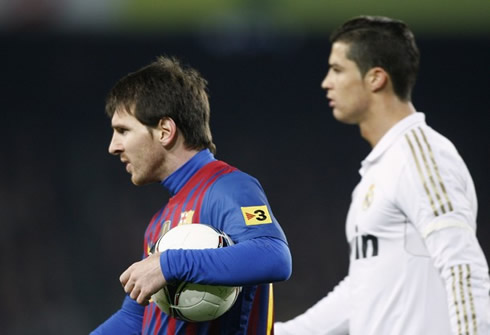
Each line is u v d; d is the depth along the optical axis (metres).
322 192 70.88
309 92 69.31
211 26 53.12
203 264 8.66
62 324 60.84
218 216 9.36
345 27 12.86
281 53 61.62
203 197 9.56
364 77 12.57
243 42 58.31
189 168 9.95
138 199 67.19
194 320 9.20
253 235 9.05
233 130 71.50
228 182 9.52
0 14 49.97
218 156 70.81
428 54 66.50
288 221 69.44
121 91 9.95
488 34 53.09
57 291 62.53
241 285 8.83
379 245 11.66
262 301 9.86
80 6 50.53
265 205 9.41
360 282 11.89
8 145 67.12
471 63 67.38
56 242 64.69
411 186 11.23
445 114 72.00
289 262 9.08
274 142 71.69
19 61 63.47
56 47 62.34
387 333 11.46
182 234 9.12
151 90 9.80
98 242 65.06
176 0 51.25
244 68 65.38
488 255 67.94
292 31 53.66
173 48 61.72
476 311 10.29
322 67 65.50
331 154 72.12
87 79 65.81
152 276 8.63
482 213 69.88
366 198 11.94
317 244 68.25
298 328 13.38
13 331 59.88
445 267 10.61
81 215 65.88
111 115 10.18
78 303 62.34
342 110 12.80
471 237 10.70
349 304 12.59
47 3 50.25
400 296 11.41
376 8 50.78
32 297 61.81
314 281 65.31
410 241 11.41
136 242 65.19
